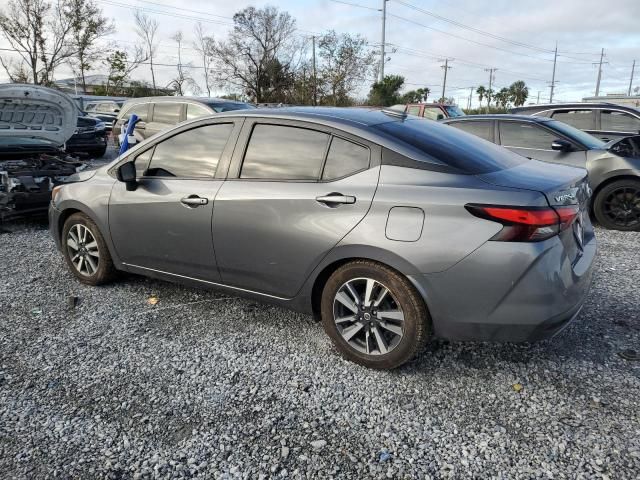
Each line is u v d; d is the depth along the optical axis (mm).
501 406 2725
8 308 4020
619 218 6637
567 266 2727
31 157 7160
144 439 2494
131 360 3225
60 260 5230
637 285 4395
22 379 3016
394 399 2799
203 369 3117
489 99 63750
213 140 3588
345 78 38562
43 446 2449
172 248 3727
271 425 2594
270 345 3410
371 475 2252
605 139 8305
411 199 2760
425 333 2873
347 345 3131
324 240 2988
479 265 2617
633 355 3193
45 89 7008
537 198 2600
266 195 3203
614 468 2252
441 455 2367
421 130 3293
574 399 2766
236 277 3480
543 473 2238
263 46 45938
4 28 36219
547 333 2701
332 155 3100
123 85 46500
